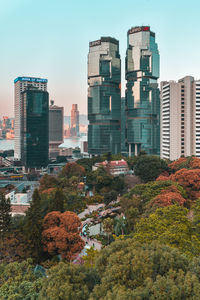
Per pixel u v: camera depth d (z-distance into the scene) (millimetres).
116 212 128500
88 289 37469
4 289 40844
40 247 72312
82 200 141750
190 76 185750
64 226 75438
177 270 36000
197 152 185000
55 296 34625
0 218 73250
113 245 41812
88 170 197125
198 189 108875
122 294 30953
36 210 74688
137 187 109562
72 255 72562
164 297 31328
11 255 64625
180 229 52562
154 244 41062
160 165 156375
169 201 80250
